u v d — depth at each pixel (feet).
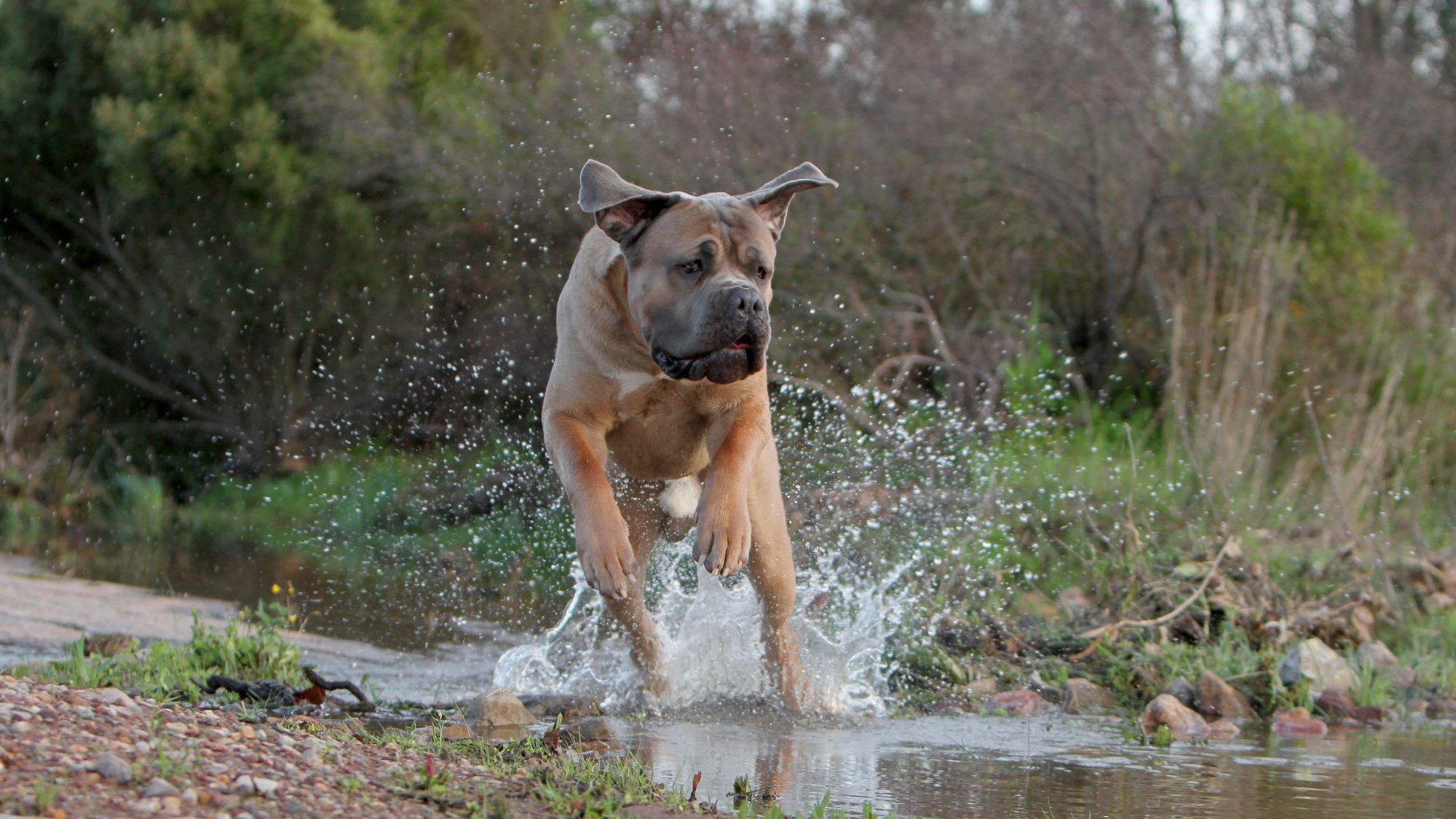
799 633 24.39
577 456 19.16
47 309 62.69
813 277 46.44
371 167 54.29
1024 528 32.50
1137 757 18.84
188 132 57.00
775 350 43.73
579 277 19.84
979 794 16.20
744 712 21.66
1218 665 24.61
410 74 56.54
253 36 57.72
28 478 53.57
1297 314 41.14
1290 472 35.12
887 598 27.02
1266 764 18.52
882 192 48.32
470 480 44.50
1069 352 46.65
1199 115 48.75
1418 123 59.57
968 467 35.19
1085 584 29.68
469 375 49.62
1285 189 45.44
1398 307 42.16
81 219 62.54
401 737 16.81
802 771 17.28
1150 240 46.09
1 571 35.96
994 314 44.98
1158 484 34.65
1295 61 69.77
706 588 23.07
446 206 51.72
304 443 56.34
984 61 50.78
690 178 47.83
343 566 38.47
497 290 50.03
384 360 54.75
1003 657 25.73
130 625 26.76
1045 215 48.19
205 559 40.81
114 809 11.66
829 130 49.14
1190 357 37.93
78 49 60.34
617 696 22.34
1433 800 16.28
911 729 20.74
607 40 58.49
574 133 50.49
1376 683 23.97
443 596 32.89
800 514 31.14
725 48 51.65
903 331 44.75
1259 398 34.60
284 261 57.57
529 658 23.49
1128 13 58.34
